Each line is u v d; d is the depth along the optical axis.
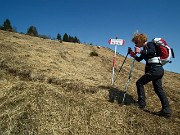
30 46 12.75
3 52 9.12
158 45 5.60
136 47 5.55
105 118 5.26
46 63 9.06
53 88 6.22
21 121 4.77
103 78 9.07
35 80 6.90
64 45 21.27
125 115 5.47
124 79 9.93
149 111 5.98
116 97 6.57
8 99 5.49
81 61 12.75
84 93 6.48
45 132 4.60
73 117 5.11
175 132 5.10
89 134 4.75
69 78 7.30
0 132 4.57
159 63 5.55
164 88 9.25
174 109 6.55
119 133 4.89
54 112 5.14
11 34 19.39
